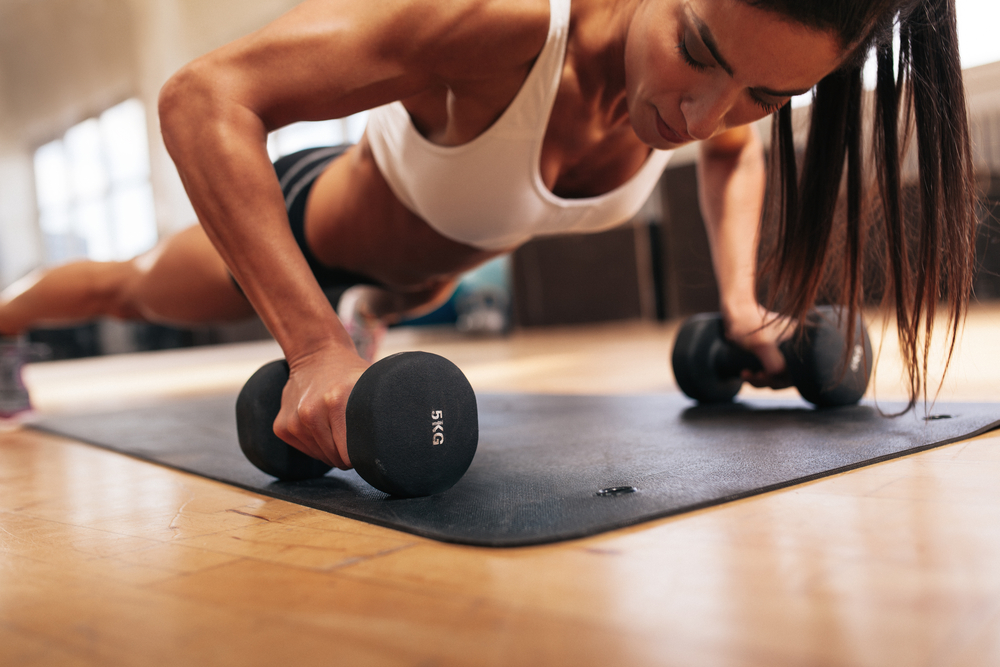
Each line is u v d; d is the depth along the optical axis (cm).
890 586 50
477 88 101
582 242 625
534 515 71
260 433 96
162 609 54
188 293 171
